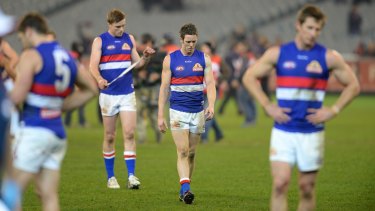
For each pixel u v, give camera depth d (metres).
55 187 22.80
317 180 39.59
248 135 65.44
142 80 56.97
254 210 30.88
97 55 36.28
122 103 36.66
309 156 23.39
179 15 135.00
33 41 22.58
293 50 23.41
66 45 128.88
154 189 36.31
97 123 76.44
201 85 32.75
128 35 37.31
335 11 135.62
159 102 32.72
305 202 24.09
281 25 134.62
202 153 52.00
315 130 23.58
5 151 17.98
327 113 23.16
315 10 22.95
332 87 118.06
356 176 41.12
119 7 135.50
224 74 58.38
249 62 73.56
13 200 17.78
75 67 23.00
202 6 137.38
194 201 32.97
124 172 42.22
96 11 134.38
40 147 22.23
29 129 22.27
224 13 136.25
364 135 65.38
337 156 50.34
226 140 61.22
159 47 55.97
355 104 106.25
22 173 22.22
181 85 32.41
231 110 97.81
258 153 52.09
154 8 136.75
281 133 23.45
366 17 135.62
